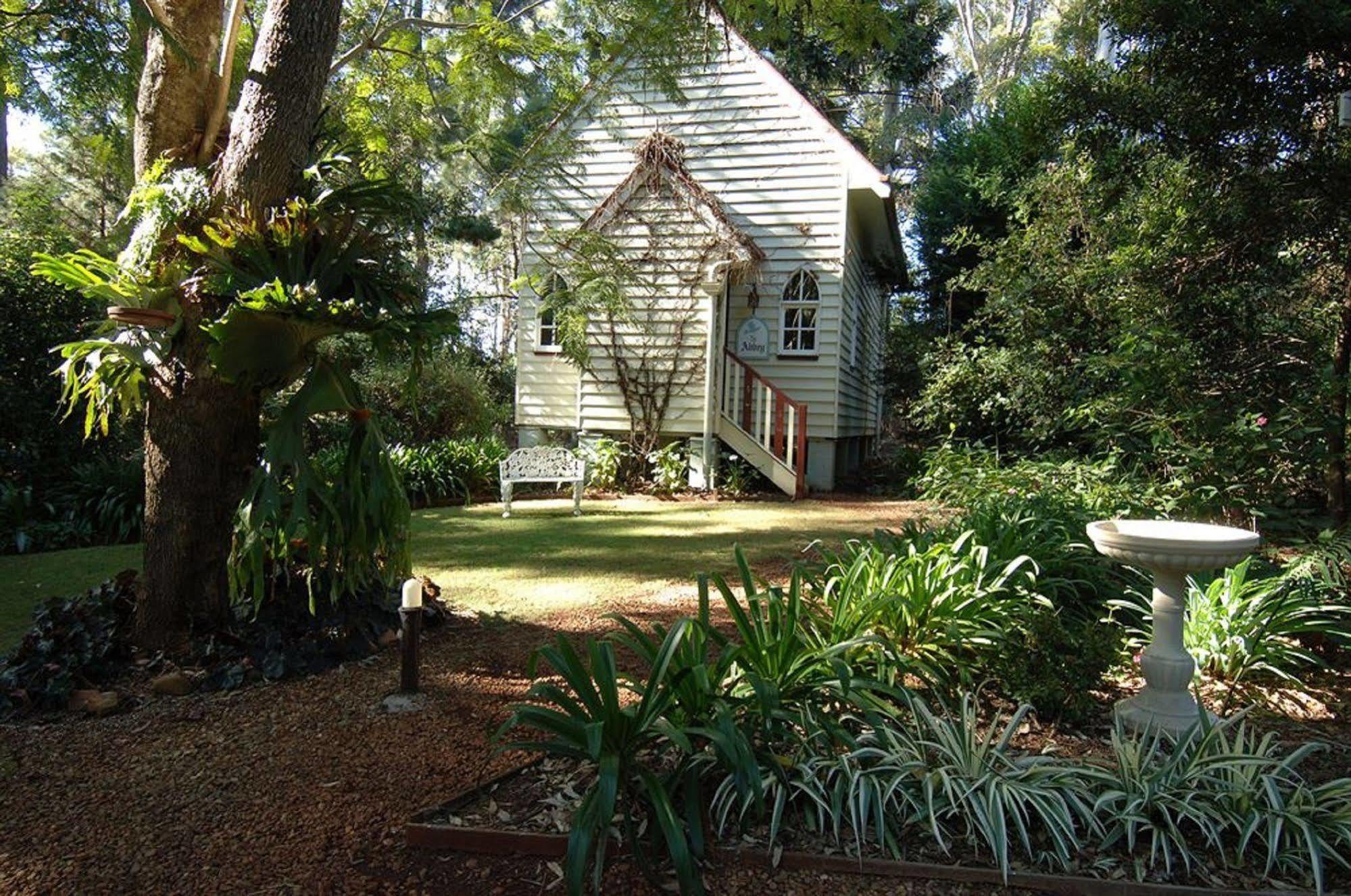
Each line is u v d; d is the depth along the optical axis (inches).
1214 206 250.2
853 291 549.0
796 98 489.7
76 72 177.3
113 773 124.3
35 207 531.5
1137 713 131.6
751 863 95.1
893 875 93.0
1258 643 152.7
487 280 931.3
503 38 265.0
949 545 170.6
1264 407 253.3
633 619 203.0
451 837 100.7
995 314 420.5
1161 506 240.8
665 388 493.7
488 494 479.2
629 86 492.1
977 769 104.6
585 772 114.3
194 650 164.4
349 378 175.5
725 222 472.1
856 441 663.8
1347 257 233.0
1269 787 99.0
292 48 157.0
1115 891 89.5
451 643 184.5
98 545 335.0
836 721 116.4
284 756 128.6
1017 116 298.4
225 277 150.3
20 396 348.8
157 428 166.1
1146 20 231.8
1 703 144.9
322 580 176.7
